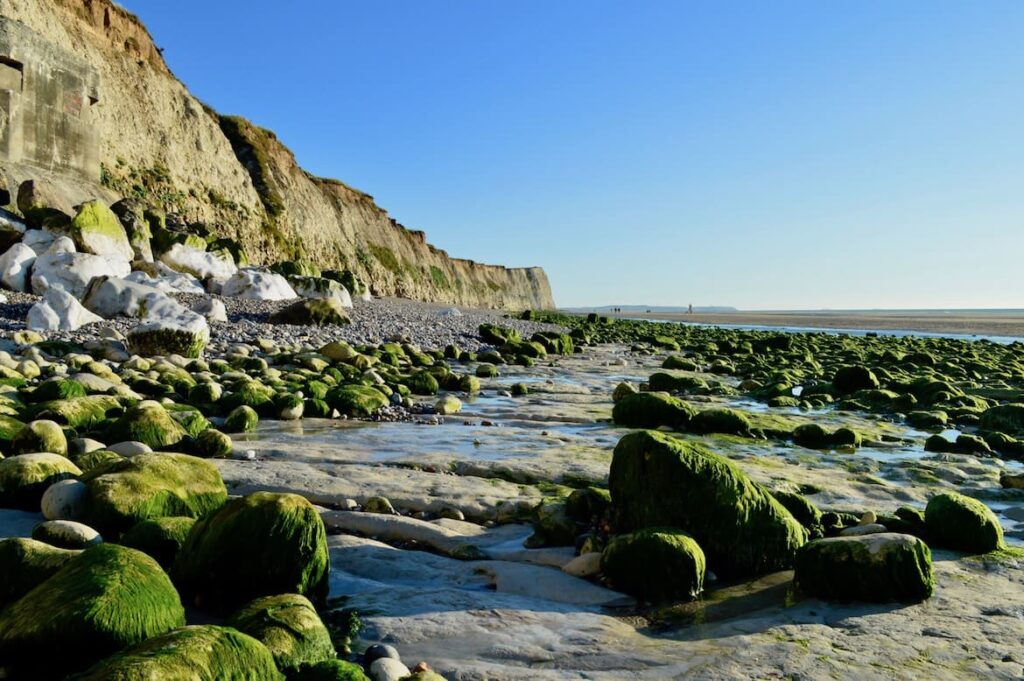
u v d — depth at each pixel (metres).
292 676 2.93
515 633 3.69
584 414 11.11
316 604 3.99
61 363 12.19
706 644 3.65
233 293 26.48
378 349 17.39
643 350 25.64
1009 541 5.60
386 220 75.00
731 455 8.38
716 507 4.77
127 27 43.56
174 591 3.29
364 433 8.93
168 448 7.29
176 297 21.84
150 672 2.39
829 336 39.34
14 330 15.70
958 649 3.59
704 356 24.20
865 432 10.22
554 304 133.88
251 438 8.30
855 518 5.80
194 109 46.25
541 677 3.24
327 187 66.19
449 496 6.21
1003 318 99.00
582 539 5.13
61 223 22.83
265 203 51.81
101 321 17.06
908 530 5.40
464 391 13.56
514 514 5.92
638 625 3.94
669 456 4.92
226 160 47.66
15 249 21.14
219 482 5.38
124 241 23.95
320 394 11.07
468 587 4.39
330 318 22.45
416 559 4.80
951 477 7.57
